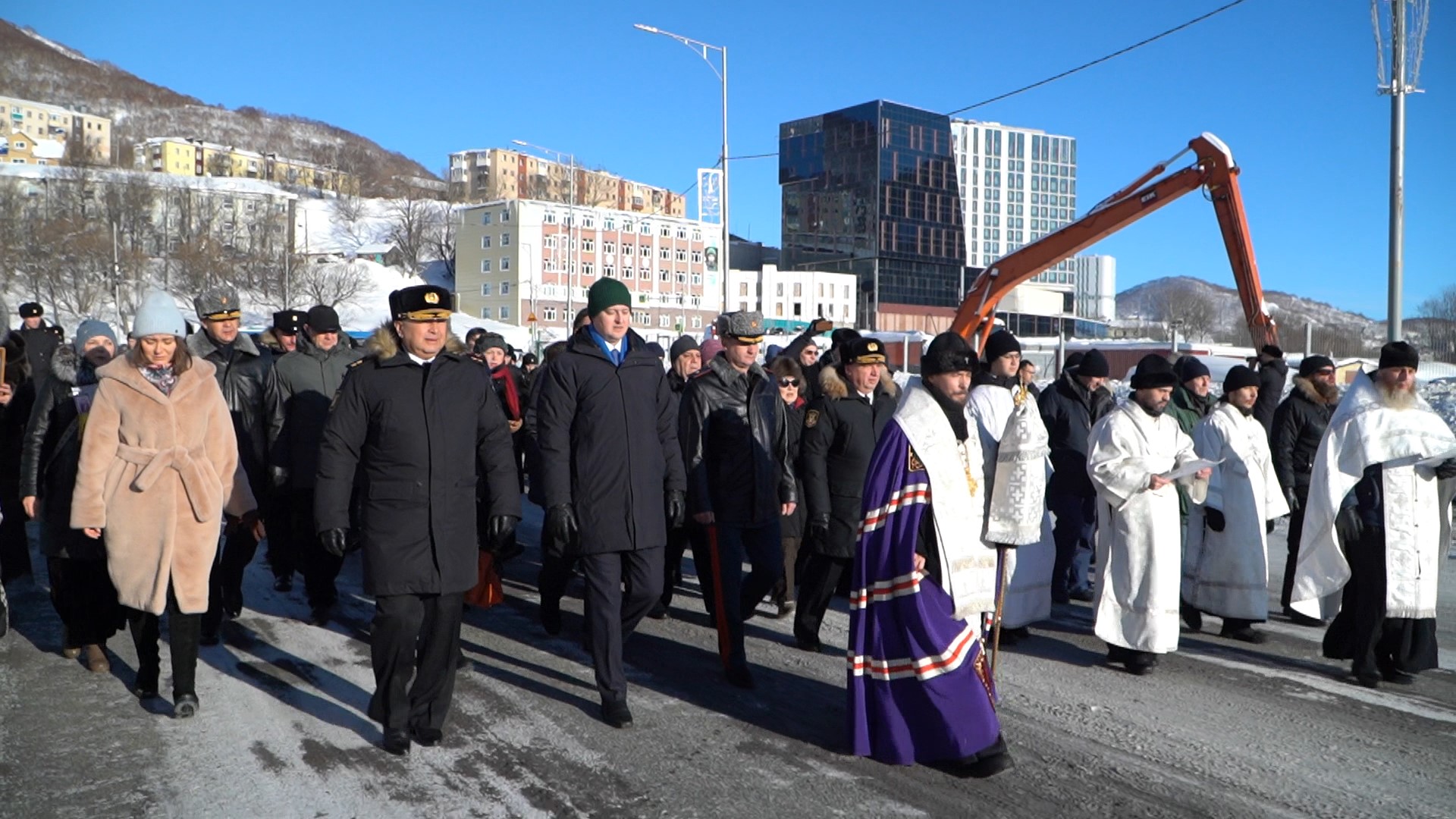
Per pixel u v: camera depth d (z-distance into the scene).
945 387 4.68
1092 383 8.04
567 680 5.88
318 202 117.31
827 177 100.25
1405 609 5.79
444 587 4.64
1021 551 6.77
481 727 5.07
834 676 6.02
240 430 7.09
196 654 5.19
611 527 5.10
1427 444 5.75
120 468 5.06
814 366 9.01
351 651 6.36
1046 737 5.01
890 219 97.69
